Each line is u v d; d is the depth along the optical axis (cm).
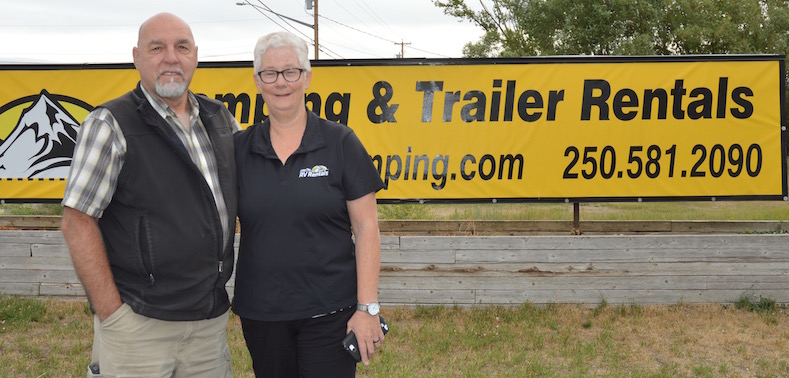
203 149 310
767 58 749
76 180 276
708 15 2625
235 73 766
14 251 747
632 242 726
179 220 295
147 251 291
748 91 755
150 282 295
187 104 313
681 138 761
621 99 760
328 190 310
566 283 729
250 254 315
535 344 611
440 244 729
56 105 775
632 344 616
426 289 730
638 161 764
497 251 729
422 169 769
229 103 767
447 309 723
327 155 313
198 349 320
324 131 319
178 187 296
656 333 645
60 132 778
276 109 312
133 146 287
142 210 290
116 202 291
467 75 763
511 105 763
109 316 294
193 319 308
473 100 764
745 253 726
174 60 295
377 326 316
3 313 685
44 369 546
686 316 692
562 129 764
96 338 310
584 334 646
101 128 281
